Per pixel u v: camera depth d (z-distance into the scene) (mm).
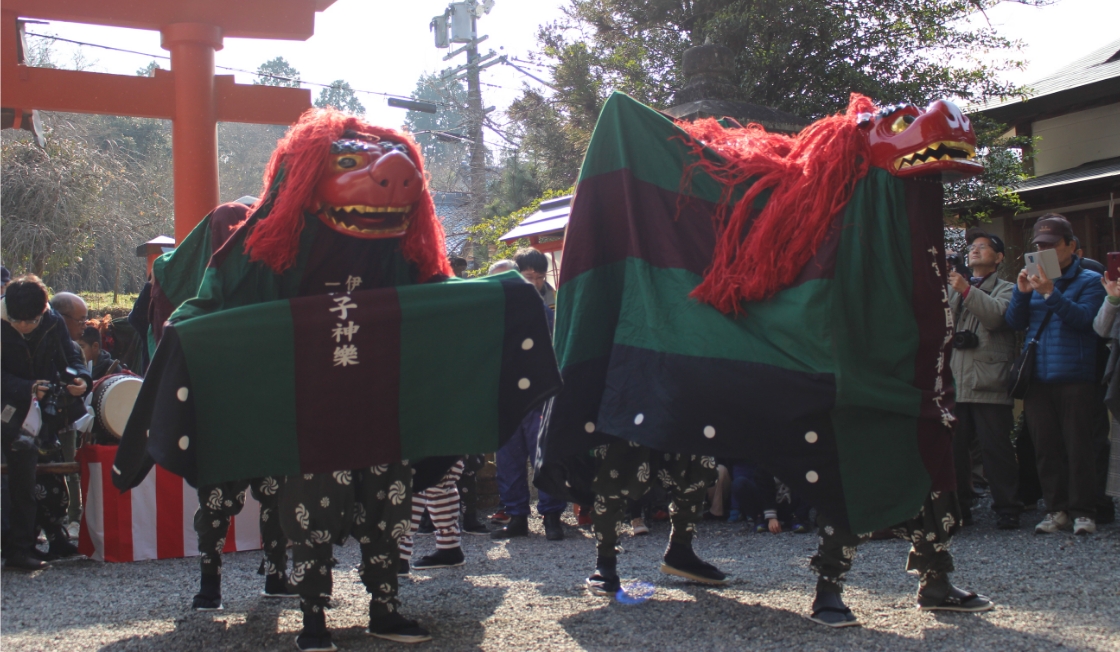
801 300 3316
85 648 3322
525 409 3412
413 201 3152
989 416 5270
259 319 3061
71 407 5277
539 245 7895
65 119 20406
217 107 8172
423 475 3697
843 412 3279
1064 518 5074
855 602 3699
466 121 21812
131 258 22156
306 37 8281
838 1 11336
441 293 3295
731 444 3352
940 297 3404
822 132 3447
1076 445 4941
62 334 5215
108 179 20219
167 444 2934
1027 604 3578
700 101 6656
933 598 3523
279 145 3215
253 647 3299
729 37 10969
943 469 3396
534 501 7102
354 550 5270
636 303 3670
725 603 3711
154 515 5113
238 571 4746
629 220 3725
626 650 3129
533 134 15938
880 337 3367
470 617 3650
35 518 4953
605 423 3607
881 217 3381
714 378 3385
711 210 3656
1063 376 4965
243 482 3898
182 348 2971
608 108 3842
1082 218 11289
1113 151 11578
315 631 3188
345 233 3143
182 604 3986
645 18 12734
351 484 3182
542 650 3160
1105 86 11219
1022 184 11562
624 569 4512
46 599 4133
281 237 3074
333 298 3160
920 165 3314
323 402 3117
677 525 4129
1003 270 11586
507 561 4902
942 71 11117
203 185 7918
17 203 18047
